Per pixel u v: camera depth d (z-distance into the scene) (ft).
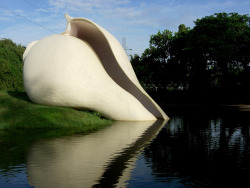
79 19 54.49
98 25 53.52
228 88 103.71
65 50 49.06
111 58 59.88
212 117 58.18
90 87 49.62
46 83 48.42
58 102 50.65
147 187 15.33
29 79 50.39
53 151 24.32
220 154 23.12
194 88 112.16
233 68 104.37
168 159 21.42
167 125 45.37
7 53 95.91
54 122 43.19
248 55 94.38
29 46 61.36
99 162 20.51
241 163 20.13
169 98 124.36
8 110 47.34
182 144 27.76
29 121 43.19
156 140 30.25
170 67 118.42
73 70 48.42
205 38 96.02
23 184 15.84
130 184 15.83
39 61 49.34
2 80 86.33
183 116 61.67
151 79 130.62
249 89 98.12
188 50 103.45
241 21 103.55
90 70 49.85
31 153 23.53
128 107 52.19
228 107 88.53
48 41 51.06
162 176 17.25
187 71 115.65
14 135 34.01
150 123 48.65
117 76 59.82
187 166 19.43
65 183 15.96
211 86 109.81
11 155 22.81
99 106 52.24
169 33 125.18
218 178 16.81
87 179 16.67
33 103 52.29
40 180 16.51
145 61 132.05
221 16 104.42
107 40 52.75
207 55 104.17
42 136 33.17
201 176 17.24
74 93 49.08
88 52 51.62
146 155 22.77
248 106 89.25
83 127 42.57
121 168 18.98
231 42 97.30
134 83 53.47
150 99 54.70
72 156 22.44
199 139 30.99
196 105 104.37
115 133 35.81
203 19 101.81
